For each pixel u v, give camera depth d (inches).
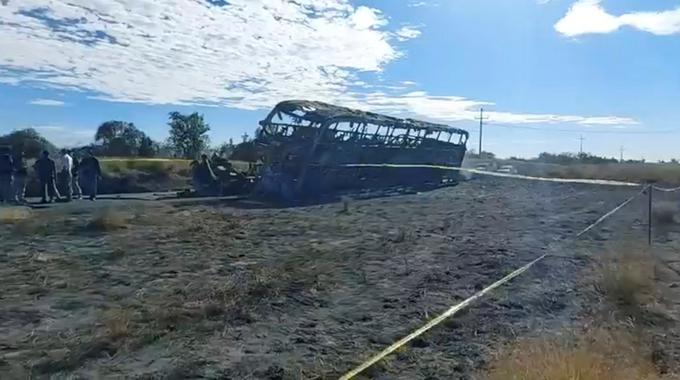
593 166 2224.4
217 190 1055.6
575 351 219.1
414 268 400.5
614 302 320.2
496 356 229.9
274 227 629.9
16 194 836.0
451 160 1534.2
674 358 238.7
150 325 263.4
